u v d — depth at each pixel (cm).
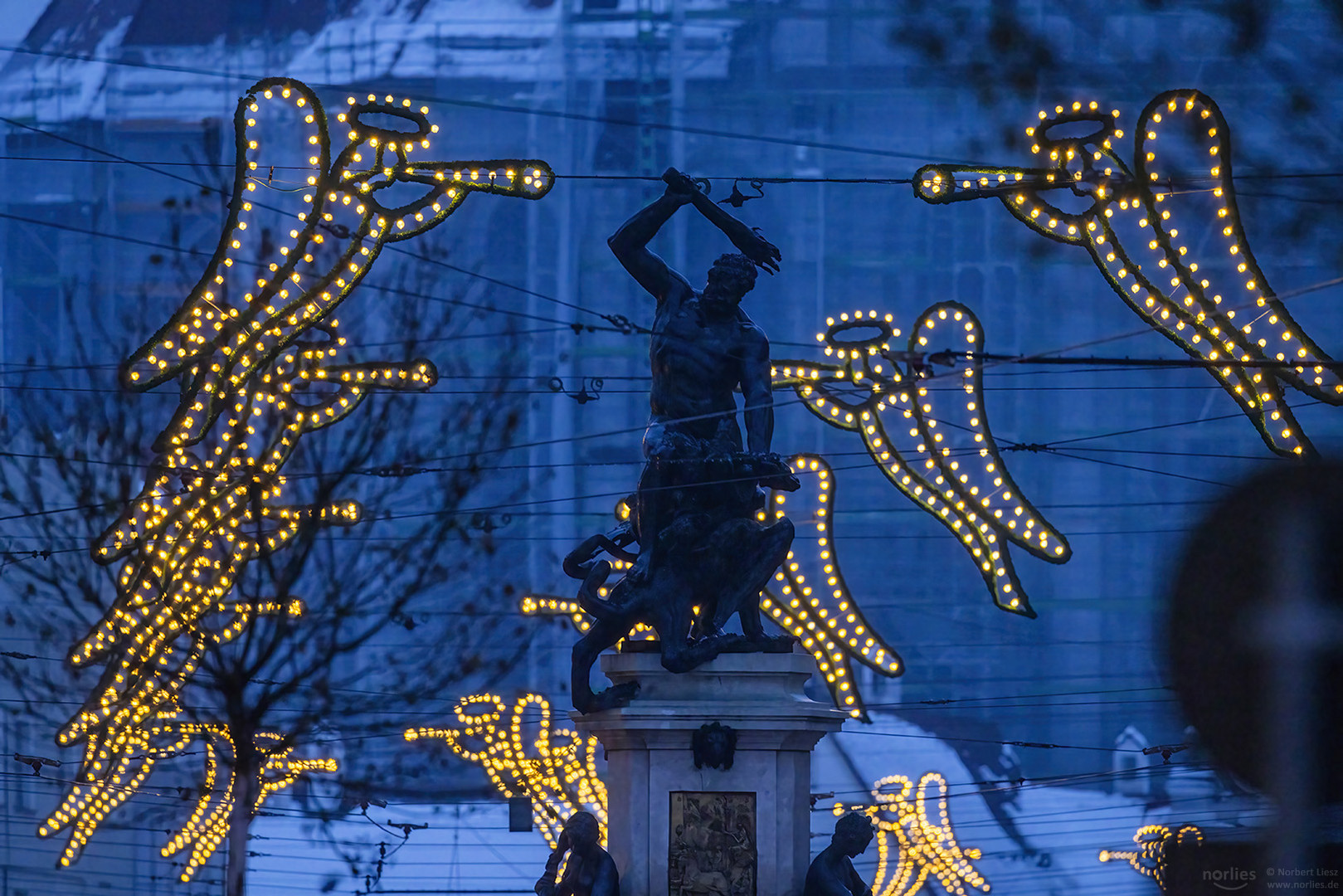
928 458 3077
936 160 7400
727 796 2220
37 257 7381
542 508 7175
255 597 3033
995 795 6166
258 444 3325
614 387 7375
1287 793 595
